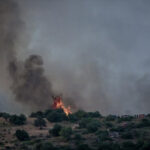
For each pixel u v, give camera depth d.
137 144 164.88
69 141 178.88
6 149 168.75
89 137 185.50
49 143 168.38
